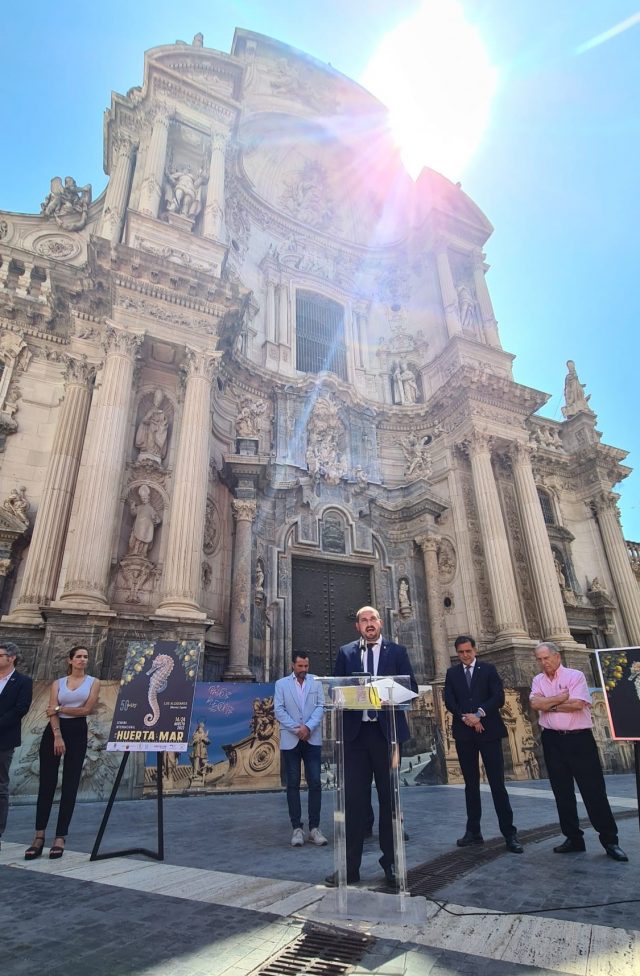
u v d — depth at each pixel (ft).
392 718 11.59
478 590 56.70
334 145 87.40
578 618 66.13
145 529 42.47
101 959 8.48
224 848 16.60
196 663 17.43
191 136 61.00
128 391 43.27
